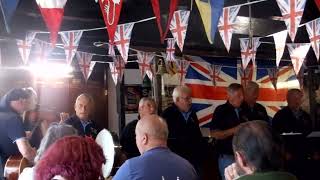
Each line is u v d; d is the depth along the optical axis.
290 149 4.74
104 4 3.01
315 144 5.04
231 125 4.66
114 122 6.41
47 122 4.73
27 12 4.41
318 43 4.43
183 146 4.61
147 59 5.58
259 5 5.55
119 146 4.12
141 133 2.55
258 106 5.04
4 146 3.70
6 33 4.24
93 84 6.38
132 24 4.15
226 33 3.77
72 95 6.16
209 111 6.32
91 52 5.44
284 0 3.22
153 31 5.41
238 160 1.71
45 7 2.81
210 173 4.94
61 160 1.50
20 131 3.68
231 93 4.73
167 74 6.04
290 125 5.36
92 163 1.54
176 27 3.88
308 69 7.24
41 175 1.50
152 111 4.54
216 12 3.07
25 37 4.40
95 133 4.37
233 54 6.28
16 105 3.80
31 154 3.65
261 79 6.85
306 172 4.82
